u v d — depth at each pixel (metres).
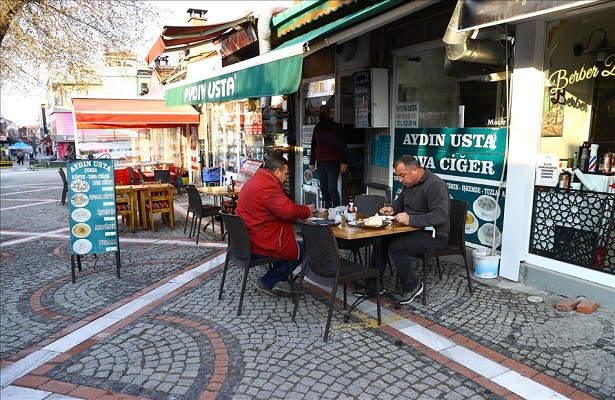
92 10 8.27
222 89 5.70
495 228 4.96
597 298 4.03
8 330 4.00
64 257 6.33
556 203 4.37
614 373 3.00
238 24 7.13
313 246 3.72
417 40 5.81
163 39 6.91
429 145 5.79
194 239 7.27
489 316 3.93
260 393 2.92
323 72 7.71
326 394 2.88
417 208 4.29
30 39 7.81
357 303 4.08
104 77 14.06
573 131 4.49
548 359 3.20
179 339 3.71
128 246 6.88
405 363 3.22
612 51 4.27
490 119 5.00
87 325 4.04
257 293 4.68
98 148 17.86
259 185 4.18
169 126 13.76
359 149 7.12
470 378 3.01
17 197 13.32
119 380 3.13
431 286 4.68
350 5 4.93
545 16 4.15
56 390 3.03
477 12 3.57
